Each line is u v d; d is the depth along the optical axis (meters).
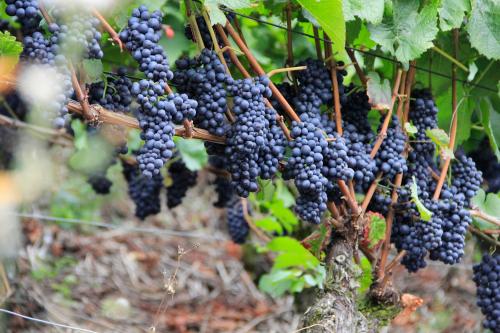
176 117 2.67
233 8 2.81
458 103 3.72
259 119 2.78
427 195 3.33
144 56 2.63
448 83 3.84
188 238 7.19
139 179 4.33
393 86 3.56
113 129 3.24
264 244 6.17
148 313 5.69
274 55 5.09
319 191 2.89
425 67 3.82
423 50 3.13
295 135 2.91
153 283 6.26
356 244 3.17
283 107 3.01
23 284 4.94
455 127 3.56
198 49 2.97
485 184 4.46
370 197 3.21
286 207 4.84
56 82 2.48
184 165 4.25
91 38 2.56
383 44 3.16
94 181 4.43
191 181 4.33
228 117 2.88
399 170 3.22
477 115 4.21
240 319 5.95
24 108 3.84
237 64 2.99
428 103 3.42
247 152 2.77
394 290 3.36
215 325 5.77
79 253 6.30
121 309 5.49
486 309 3.60
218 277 6.59
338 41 2.94
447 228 3.36
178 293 6.18
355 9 2.99
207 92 2.82
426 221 3.26
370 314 3.33
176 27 5.09
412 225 3.36
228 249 7.05
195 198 7.90
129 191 4.42
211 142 2.98
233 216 4.89
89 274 6.01
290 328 5.86
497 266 3.56
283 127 2.93
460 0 3.23
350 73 5.14
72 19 2.51
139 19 2.67
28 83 2.46
